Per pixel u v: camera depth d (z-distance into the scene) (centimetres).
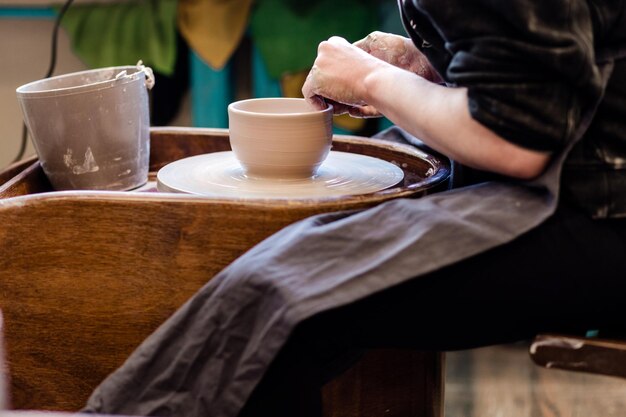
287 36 251
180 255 111
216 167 135
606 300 101
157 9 252
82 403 119
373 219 100
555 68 92
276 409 99
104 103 133
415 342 103
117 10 253
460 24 96
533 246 99
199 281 112
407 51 135
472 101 96
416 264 95
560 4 92
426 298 99
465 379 185
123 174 139
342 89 116
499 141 97
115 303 114
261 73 258
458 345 104
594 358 96
